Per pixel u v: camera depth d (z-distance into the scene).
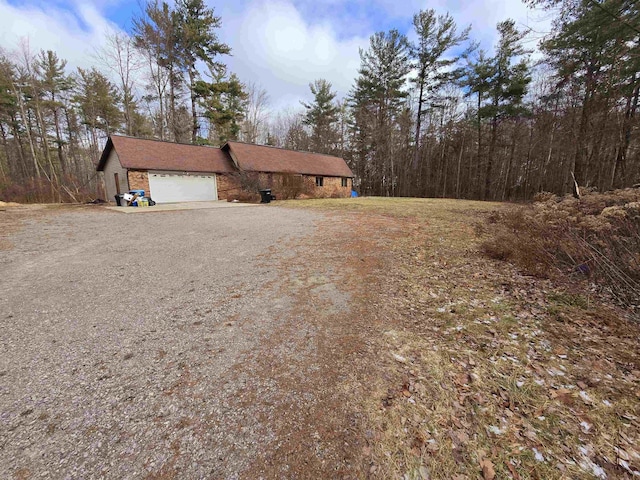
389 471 1.47
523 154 21.28
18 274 4.32
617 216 4.09
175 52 19.47
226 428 1.72
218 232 7.57
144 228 8.08
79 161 29.34
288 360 2.39
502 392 2.05
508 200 20.89
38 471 1.43
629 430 1.72
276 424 1.75
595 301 3.53
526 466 1.50
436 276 4.44
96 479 1.40
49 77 24.41
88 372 2.19
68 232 7.41
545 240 4.75
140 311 3.21
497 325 3.00
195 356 2.42
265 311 3.27
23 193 17.84
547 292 3.79
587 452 1.58
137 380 2.11
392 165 26.23
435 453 1.58
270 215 10.85
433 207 13.38
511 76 19.03
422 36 21.64
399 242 6.48
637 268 3.67
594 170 14.05
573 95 12.91
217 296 3.65
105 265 4.79
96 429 1.69
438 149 25.23
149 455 1.53
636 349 2.55
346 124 29.55
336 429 1.73
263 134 33.72
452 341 2.71
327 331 2.87
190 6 19.59
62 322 2.94
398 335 2.81
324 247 6.10
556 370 2.28
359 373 2.25
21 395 1.94
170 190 15.71
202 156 17.72
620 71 8.96
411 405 1.92
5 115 24.06
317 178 21.59
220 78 22.19
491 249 5.34
